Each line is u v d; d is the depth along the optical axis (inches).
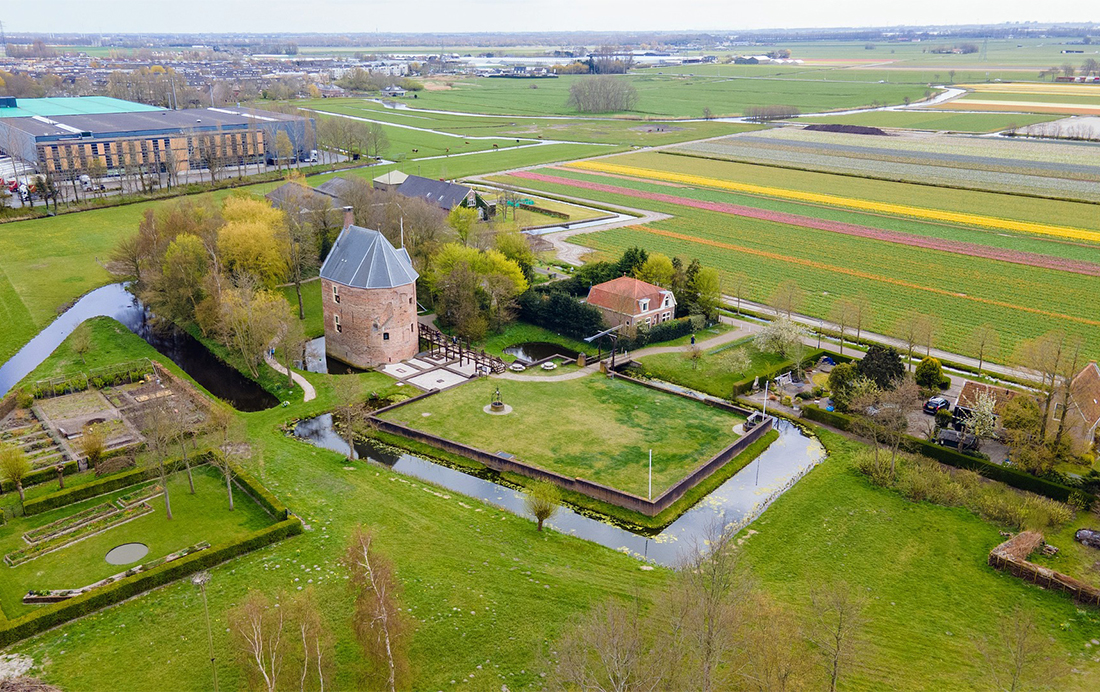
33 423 3543.3
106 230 6919.3
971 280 5866.1
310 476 3120.1
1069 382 3149.6
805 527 2871.6
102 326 4751.5
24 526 2748.5
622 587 2481.5
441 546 2672.2
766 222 7677.2
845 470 3294.8
